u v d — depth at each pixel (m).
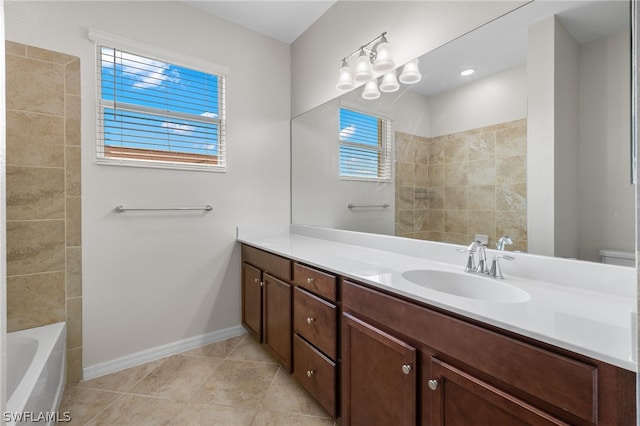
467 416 0.90
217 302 2.37
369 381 1.24
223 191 2.36
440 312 0.98
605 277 1.06
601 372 0.66
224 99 2.36
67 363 1.78
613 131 1.05
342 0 2.15
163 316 2.13
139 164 2.01
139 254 2.03
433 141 1.63
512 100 1.31
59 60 1.74
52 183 1.73
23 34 1.64
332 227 2.29
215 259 2.34
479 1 1.41
